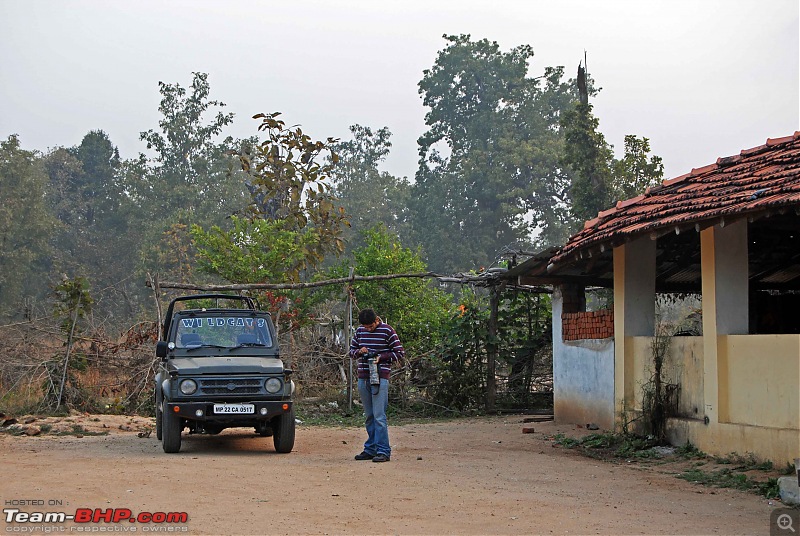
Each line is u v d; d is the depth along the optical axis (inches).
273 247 858.1
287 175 929.5
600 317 593.6
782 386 405.1
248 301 555.8
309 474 379.6
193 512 284.4
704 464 430.0
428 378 772.0
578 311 661.3
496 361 779.4
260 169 948.0
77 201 3061.0
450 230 2519.7
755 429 417.7
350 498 321.1
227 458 434.0
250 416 454.6
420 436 578.9
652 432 499.8
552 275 658.8
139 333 759.1
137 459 422.0
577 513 304.3
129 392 733.3
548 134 2588.6
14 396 692.1
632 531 277.3
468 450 501.7
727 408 442.9
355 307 809.5
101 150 3292.3
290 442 466.6
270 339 509.0
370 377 442.0
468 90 2677.2
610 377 574.2
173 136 2546.8
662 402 494.9
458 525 278.4
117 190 2942.9
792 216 472.4
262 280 839.1
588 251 512.7
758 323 677.9
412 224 2716.5
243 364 467.8
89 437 554.9
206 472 373.4
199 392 454.6
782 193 379.2
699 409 470.3
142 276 2154.3
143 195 2591.0
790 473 384.8
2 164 2281.0
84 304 730.8
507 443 539.5
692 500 338.6
